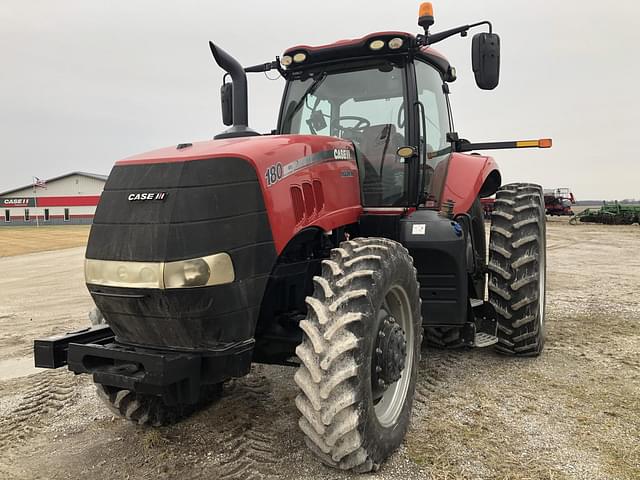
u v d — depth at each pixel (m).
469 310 3.81
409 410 3.01
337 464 2.51
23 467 2.86
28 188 69.25
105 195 2.64
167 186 2.48
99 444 3.10
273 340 2.97
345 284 2.54
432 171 4.09
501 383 3.85
